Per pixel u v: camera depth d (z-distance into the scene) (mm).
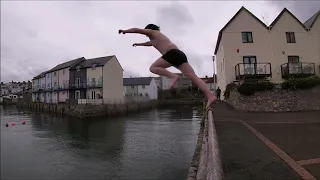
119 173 12117
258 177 3424
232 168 3879
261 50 19781
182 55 1501
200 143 5867
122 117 35000
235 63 20109
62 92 45000
